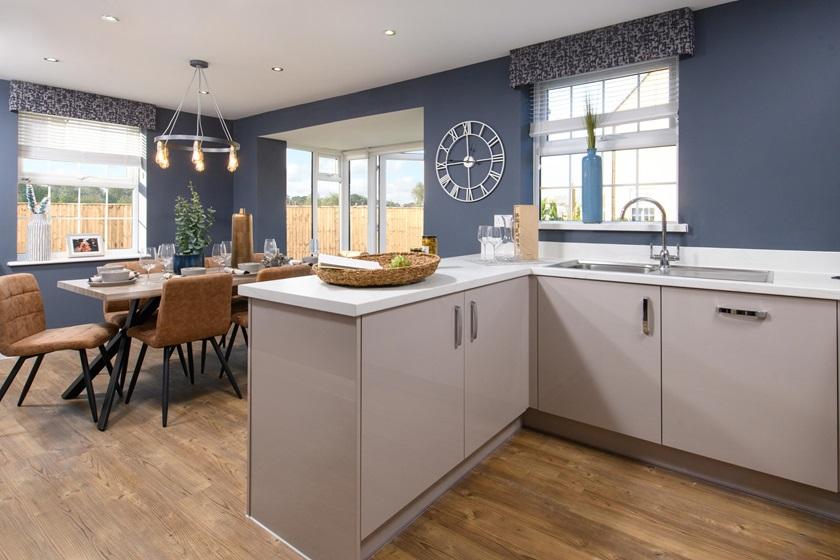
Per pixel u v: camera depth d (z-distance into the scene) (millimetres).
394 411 1667
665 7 2787
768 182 2627
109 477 2188
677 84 2930
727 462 2074
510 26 3066
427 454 1849
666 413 2203
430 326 1816
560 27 3078
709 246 2820
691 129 2857
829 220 2471
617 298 2303
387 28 3092
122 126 5047
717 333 2061
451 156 3936
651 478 2197
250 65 3809
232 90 4539
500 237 2801
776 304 1926
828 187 2467
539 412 2662
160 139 3516
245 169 5715
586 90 3346
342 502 1576
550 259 3119
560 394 2496
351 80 4207
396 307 1646
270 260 3822
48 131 4578
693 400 2133
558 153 3516
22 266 4340
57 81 4262
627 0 2701
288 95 4703
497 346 2283
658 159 3088
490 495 2055
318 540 1657
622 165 3232
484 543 1756
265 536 1797
